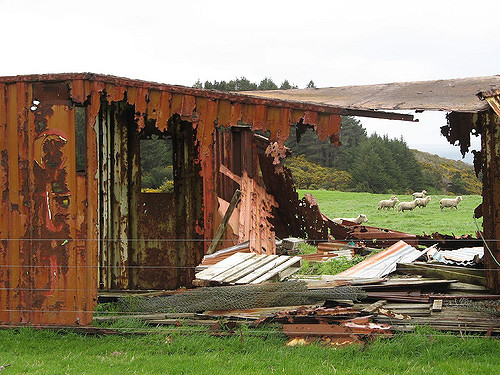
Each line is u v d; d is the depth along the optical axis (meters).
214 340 7.72
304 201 17.17
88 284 8.57
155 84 8.76
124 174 11.48
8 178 8.80
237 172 14.91
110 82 8.58
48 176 8.68
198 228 12.02
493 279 9.73
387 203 34.47
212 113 9.07
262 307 8.69
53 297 8.63
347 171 77.62
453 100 9.94
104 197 11.40
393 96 10.98
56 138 8.66
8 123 8.80
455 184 78.75
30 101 8.74
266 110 9.29
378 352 7.03
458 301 9.04
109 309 9.44
